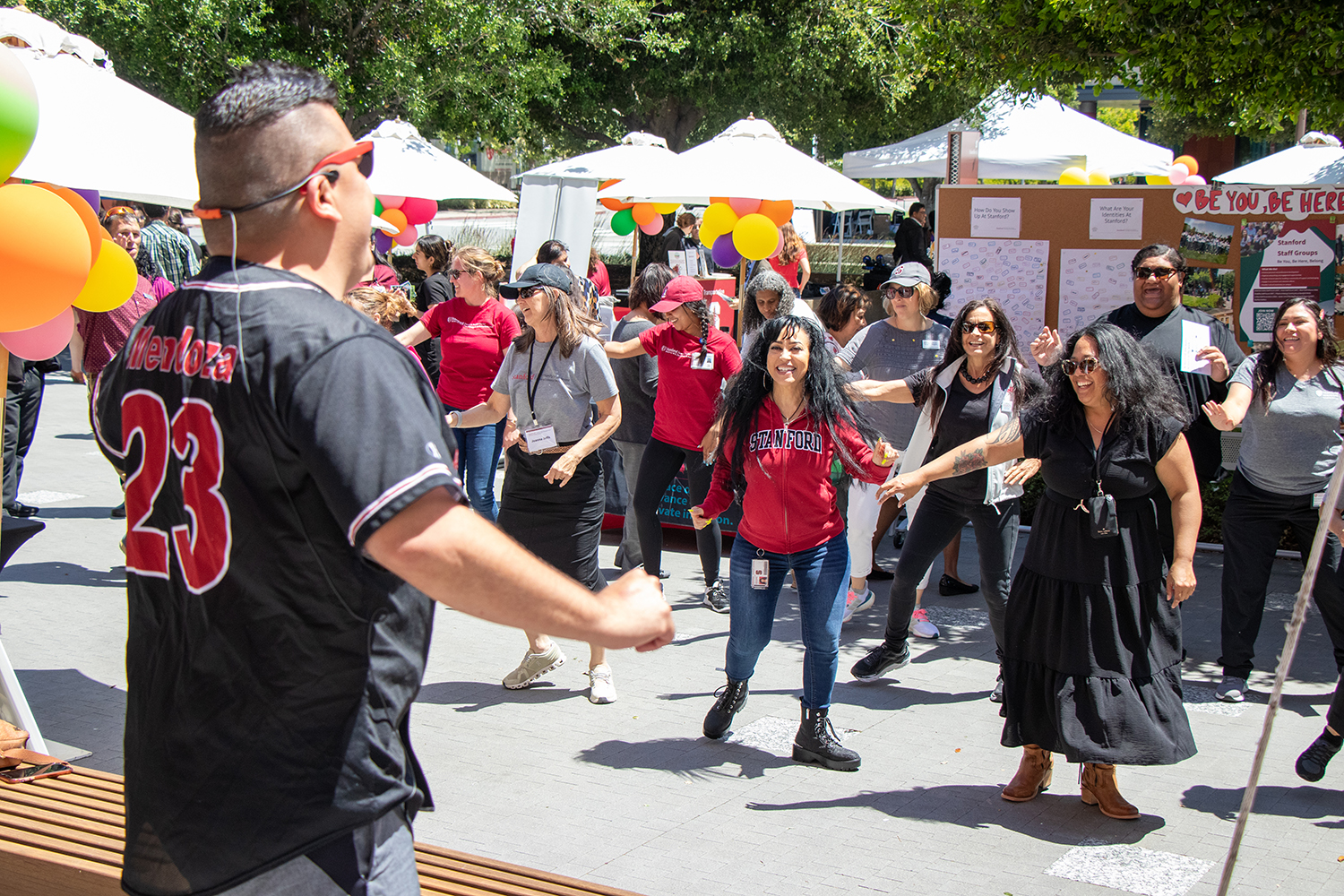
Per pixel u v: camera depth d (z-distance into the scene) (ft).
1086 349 12.41
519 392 16.72
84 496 29.50
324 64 48.52
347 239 5.23
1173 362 18.26
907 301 20.07
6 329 9.40
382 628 4.89
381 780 4.94
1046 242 26.91
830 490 14.57
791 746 15.31
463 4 51.29
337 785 4.85
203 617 4.88
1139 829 12.85
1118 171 39.27
